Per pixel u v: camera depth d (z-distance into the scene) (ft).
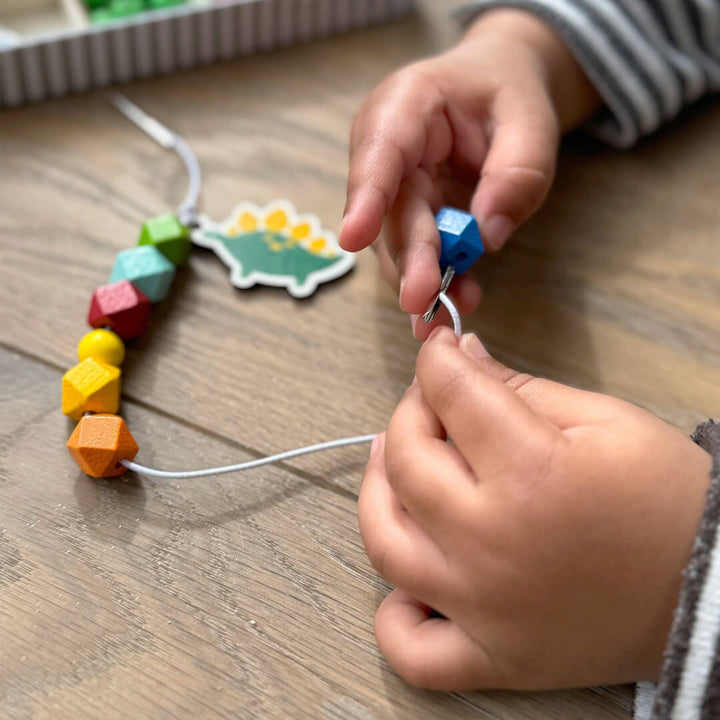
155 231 0.97
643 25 1.09
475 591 0.70
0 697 0.73
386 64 1.22
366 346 0.94
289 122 1.14
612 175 1.09
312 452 0.86
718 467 0.69
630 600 0.69
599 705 0.74
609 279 0.99
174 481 0.84
